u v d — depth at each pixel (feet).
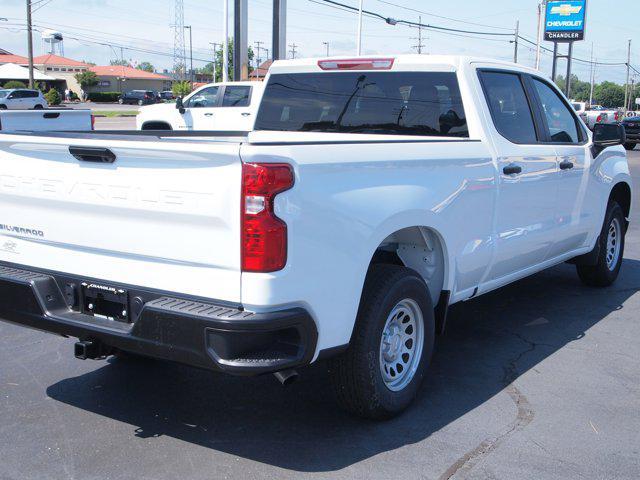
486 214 15.55
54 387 14.94
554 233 18.85
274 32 72.84
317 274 11.08
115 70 342.85
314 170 10.92
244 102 55.16
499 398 14.55
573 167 19.29
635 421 13.55
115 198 11.50
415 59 16.56
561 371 16.16
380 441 12.57
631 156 86.63
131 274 11.64
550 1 157.89
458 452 12.19
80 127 30.86
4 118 27.09
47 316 12.23
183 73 339.98
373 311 12.40
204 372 15.90
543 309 21.26
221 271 10.69
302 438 12.66
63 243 12.41
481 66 16.58
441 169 13.91
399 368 13.70
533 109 18.08
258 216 10.28
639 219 38.86
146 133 15.40
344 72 17.79
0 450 12.13
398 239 14.74
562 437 12.81
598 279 23.41
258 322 10.32
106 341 11.75
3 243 13.38
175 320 10.67
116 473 11.41
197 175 10.64
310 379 15.47
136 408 13.92
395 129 17.12
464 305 21.63
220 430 12.98
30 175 12.52
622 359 17.01
